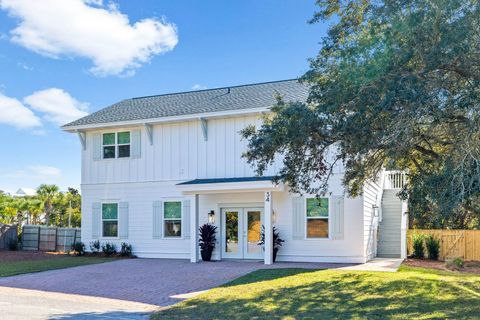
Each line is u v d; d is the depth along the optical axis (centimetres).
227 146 1997
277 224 1877
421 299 1048
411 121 841
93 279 1437
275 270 1495
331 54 998
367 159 1095
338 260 1781
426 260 1895
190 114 2011
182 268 1652
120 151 2197
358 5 994
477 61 837
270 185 1745
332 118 951
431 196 828
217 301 1068
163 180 2100
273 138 1010
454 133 919
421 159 1066
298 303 1025
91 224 2219
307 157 1087
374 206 2008
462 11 811
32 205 3519
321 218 1819
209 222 1981
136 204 2142
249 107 1912
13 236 2658
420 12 816
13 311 990
